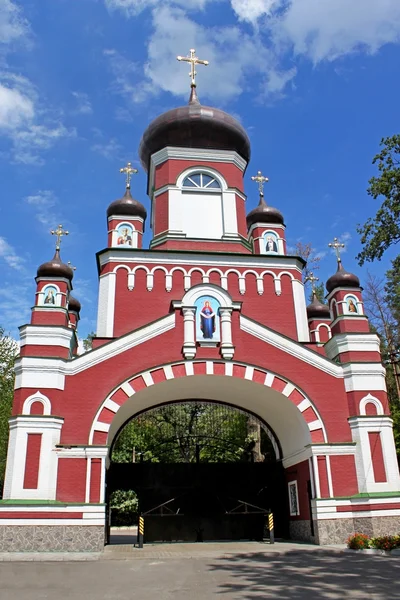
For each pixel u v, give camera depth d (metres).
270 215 27.14
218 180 27.80
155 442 36.59
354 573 12.43
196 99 30.20
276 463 24.00
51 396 18.92
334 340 21.81
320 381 20.88
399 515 18.78
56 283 21.14
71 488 18.00
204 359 20.61
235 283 24.00
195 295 21.55
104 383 19.66
